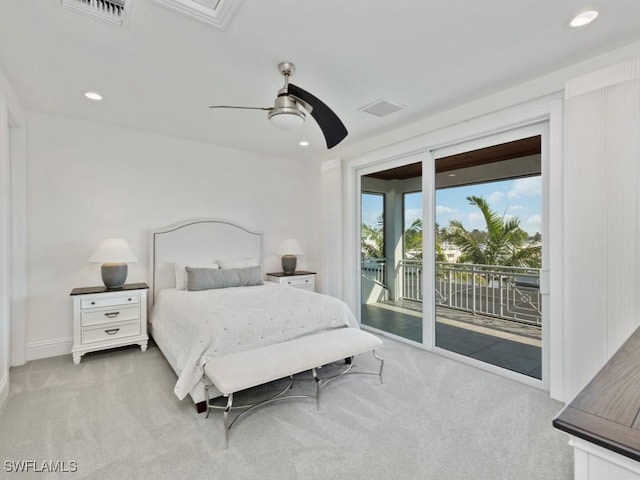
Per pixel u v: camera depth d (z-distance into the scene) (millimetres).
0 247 2379
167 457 1816
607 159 2150
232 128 3793
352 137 4094
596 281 2193
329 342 2547
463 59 2332
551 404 2406
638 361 1078
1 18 1862
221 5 1780
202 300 3084
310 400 2467
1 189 2402
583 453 693
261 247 4879
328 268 4734
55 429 2066
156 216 4031
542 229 2676
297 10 1812
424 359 3312
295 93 2203
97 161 3639
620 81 2105
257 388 2676
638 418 717
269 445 1928
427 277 3570
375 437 2004
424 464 1762
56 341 3398
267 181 4996
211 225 4383
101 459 1796
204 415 2244
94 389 2619
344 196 4586
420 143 3510
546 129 2648
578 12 1842
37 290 3307
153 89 2789
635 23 1936
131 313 3457
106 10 1815
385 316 4109
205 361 2262
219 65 2395
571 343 2318
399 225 3947
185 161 4250
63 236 3445
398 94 2881
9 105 2719
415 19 1897
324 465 1756
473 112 3021
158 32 2004
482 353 3119
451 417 2227
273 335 2605
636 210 2043
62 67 2424
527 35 2057
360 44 2141
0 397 2338
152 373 2938
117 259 3314
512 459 1797
